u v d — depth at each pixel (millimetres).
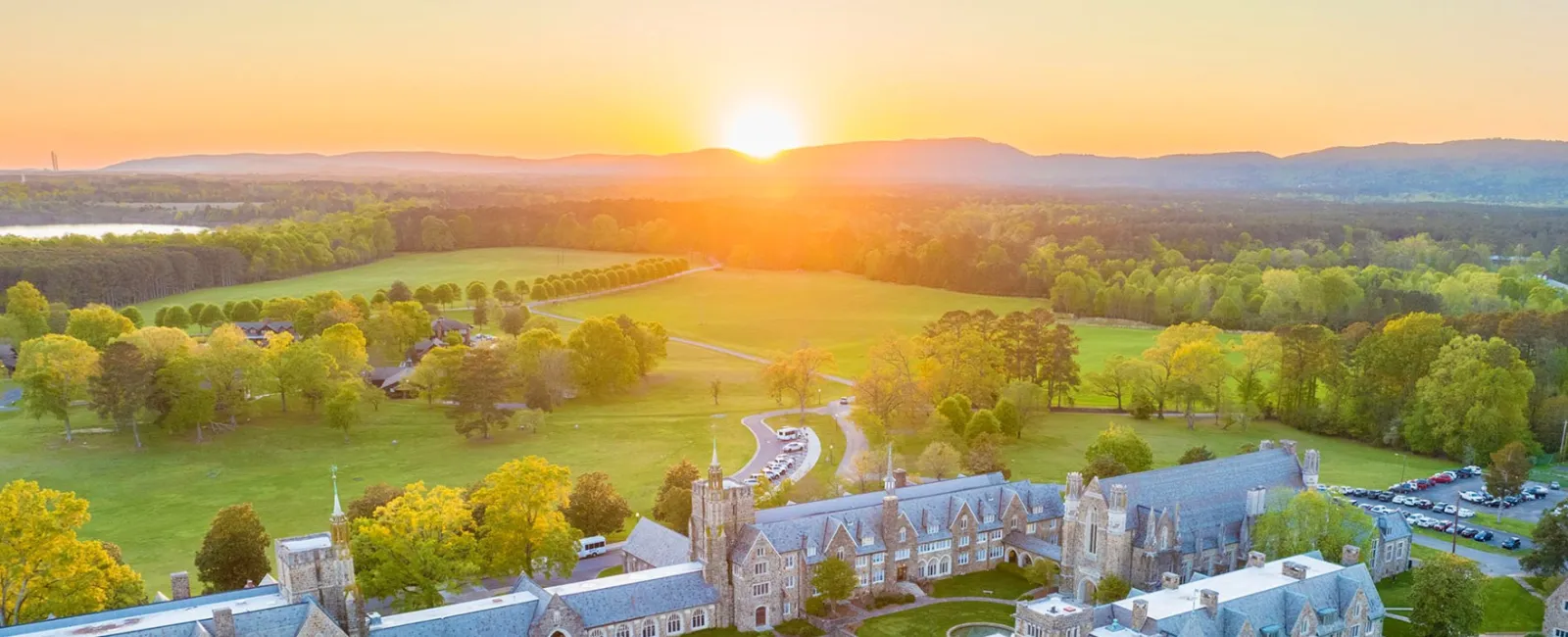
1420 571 139625
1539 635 138125
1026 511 175250
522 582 142000
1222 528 161500
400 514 146375
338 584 116438
